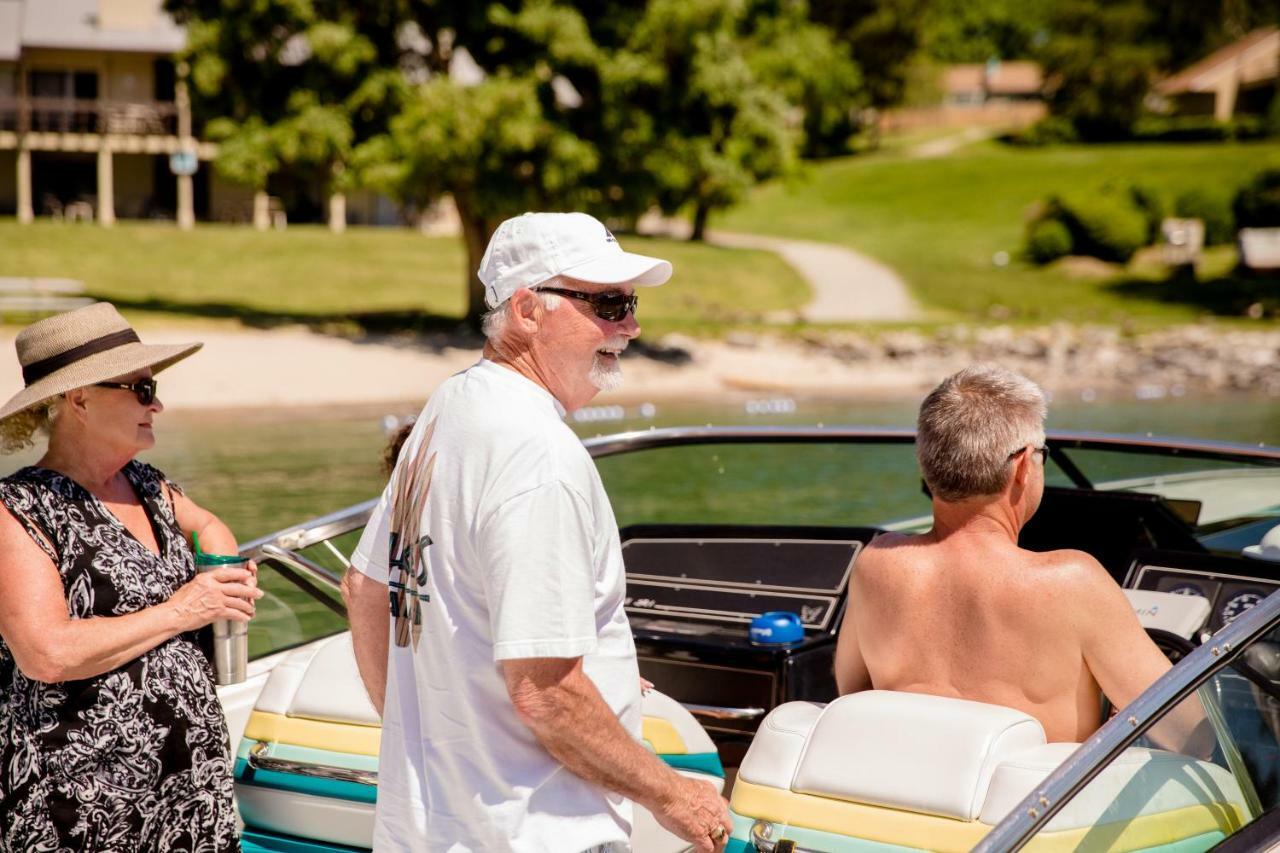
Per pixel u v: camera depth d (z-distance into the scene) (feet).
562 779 8.13
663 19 88.22
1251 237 146.51
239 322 96.68
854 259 164.25
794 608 15.03
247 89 93.66
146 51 157.07
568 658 7.73
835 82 250.16
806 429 17.02
